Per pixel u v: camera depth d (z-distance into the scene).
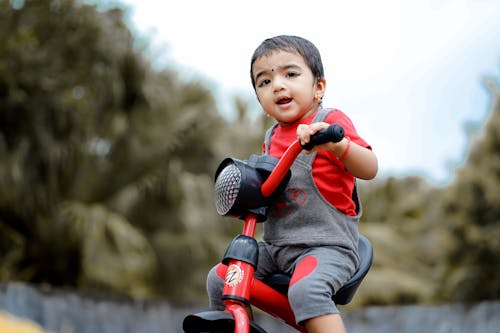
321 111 1.64
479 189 10.48
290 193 1.60
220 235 11.66
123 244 10.34
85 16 8.96
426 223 14.09
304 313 1.44
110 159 10.86
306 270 1.50
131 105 10.89
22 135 9.12
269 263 1.64
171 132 11.21
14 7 8.60
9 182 9.17
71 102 9.07
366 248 1.66
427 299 12.41
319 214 1.58
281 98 1.63
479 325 7.11
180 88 12.06
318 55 1.68
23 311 6.10
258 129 12.48
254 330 1.43
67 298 6.71
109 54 9.59
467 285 10.63
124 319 7.52
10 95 8.71
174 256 11.09
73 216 9.96
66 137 9.51
